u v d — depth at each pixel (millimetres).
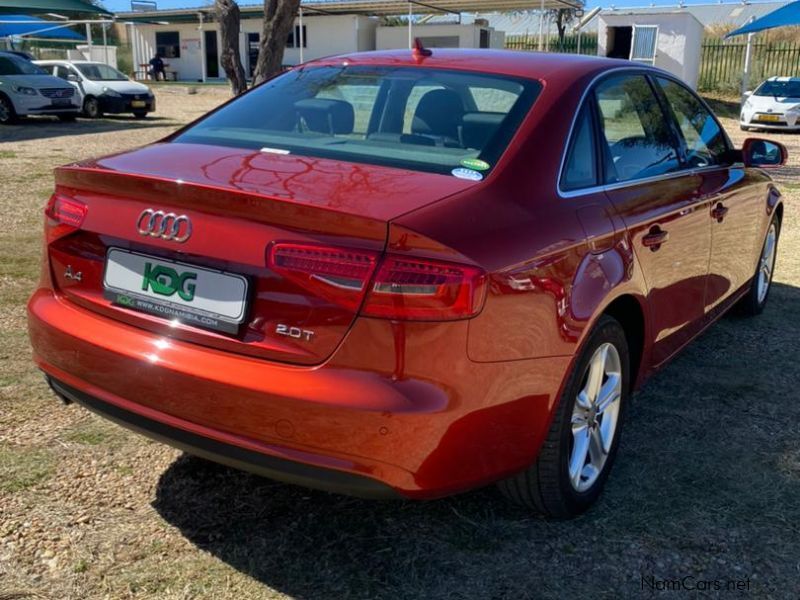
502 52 3557
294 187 2434
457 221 2357
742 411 3965
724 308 4598
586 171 3045
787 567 2742
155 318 2572
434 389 2270
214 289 2451
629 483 3266
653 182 3480
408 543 2822
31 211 8094
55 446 3357
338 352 2281
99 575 2592
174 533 2824
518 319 2443
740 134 19031
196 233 2441
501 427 2473
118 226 2609
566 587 2619
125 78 21125
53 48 43625
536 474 2799
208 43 39062
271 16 11234
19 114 18000
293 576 2629
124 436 3473
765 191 4949
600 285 2836
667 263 3459
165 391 2484
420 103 3100
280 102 3402
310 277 2281
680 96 4145
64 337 2707
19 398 3783
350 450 2275
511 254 2432
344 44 35344
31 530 2793
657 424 3801
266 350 2371
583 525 2967
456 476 2391
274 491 3109
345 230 2264
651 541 2873
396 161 2781
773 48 30500
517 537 2877
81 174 2686
